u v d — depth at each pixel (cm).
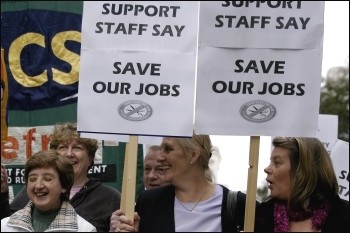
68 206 917
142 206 912
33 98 1305
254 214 863
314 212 859
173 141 912
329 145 1430
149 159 1084
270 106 891
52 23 1318
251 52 894
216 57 895
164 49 902
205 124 893
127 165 898
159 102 898
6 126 998
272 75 892
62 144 1046
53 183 900
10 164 1303
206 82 895
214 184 927
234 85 894
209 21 895
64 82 1308
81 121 901
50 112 1305
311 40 892
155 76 900
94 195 1038
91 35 907
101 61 904
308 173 858
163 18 904
